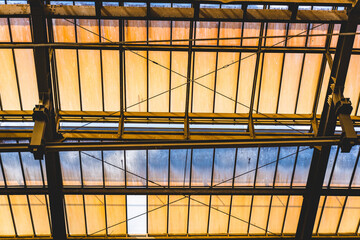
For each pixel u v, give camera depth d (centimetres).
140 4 1377
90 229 1783
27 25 1416
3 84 1516
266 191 1659
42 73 1261
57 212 1538
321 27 1464
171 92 1567
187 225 1789
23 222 1764
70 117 1563
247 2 1204
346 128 1269
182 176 1672
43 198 1697
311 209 1605
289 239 1806
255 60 1518
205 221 1783
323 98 1594
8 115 1549
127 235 1791
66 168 1631
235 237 1808
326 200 1748
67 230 1773
